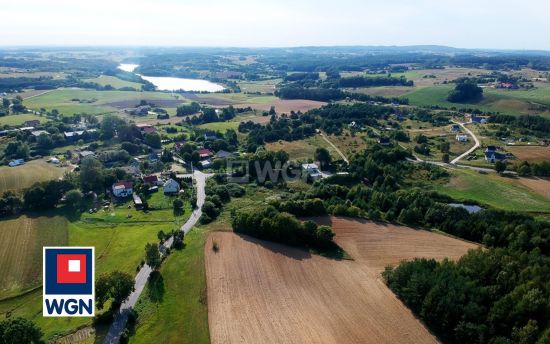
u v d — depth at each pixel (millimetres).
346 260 82688
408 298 67312
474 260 71000
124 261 85125
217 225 101250
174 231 95625
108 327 64938
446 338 60844
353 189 115125
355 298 70188
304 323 64062
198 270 78875
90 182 123938
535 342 53875
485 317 59750
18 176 134375
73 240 95062
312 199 105312
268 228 89938
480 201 113938
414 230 95625
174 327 64375
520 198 115438
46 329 65000
